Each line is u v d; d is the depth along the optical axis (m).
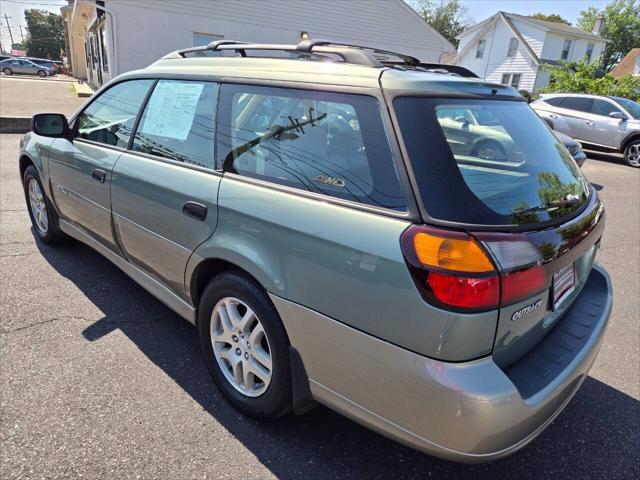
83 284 3.53
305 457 2.12
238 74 2.32
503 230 1.60
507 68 32.06
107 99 3.23
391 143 1.70
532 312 1.75
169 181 2.47
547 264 1.70
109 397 2.38
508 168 1.97
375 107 1.78
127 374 2.57
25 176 4.21
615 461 2.23
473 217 1.58
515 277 1.58
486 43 33.34
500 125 2.08
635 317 3.71
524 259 1.60
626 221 6.56
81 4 17.73
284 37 16.75
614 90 18.77
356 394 1.78
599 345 2.14
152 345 2.85
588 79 19.55
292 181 1.98
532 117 2.42
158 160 2.62
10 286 3.42
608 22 46.31
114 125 3.07
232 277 2.17
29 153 3.98
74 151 3.34
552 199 1.95
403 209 1.63
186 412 2.33
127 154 2.86
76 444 2.08
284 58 2.25
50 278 3.59
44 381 2.46
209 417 2.30
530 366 1.83
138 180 2.67
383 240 1.62
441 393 1.53
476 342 1.55
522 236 1.63
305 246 1.83
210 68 2.50
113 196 2.92
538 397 1.68
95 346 2.79
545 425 1.80
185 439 2.16
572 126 12.55
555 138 2.50
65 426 2.17
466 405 1.51
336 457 2.13
